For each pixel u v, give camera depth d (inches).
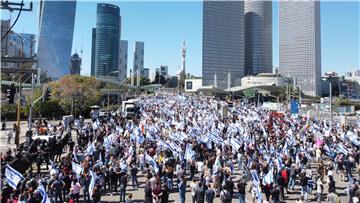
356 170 1144.2
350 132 1561.3
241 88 6761.8
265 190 802.8
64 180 790.5
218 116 2391.7
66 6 7647.6
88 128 1616.6
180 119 2079.2
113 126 1782.7
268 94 6210.6
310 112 3339.1
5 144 1599.4
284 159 991.6
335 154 1200.8
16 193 663.1
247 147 1183.6
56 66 7652.6
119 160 971.3
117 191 919.0
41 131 1565.0
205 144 1214.9
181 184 774.5
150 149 1109.1
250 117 2258.9
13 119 2731.3
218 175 861.8
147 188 741.3
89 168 849.5
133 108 2829.7
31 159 987.9
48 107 2908.5
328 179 849.5
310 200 877.2
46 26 7539.4
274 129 1694.1
